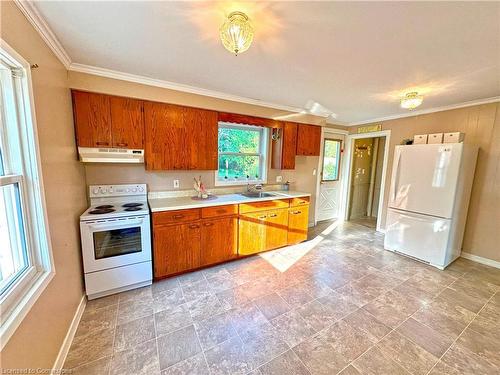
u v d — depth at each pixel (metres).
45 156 1.36
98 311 1.92
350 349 1.59
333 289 2.33
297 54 1.74
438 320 1.90
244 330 1.74
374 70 2.01
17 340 0.96
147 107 2.38
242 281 2.45
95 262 2.04
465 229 3.13
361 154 5.16
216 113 2.83
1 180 1.01
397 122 3.85
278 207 3.22
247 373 1.39
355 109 3.49
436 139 2.96
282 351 1.56
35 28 1.29
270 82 2.39
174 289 2.28
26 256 1.21
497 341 1.68
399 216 3.18
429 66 1.89
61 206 1.59
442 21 1.28
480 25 1.30
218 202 2.70
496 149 2.82
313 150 3.92
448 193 2.68
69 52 1.77
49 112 1.47
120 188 2.54
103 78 2.13
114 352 1.52
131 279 2.23
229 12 1.26
